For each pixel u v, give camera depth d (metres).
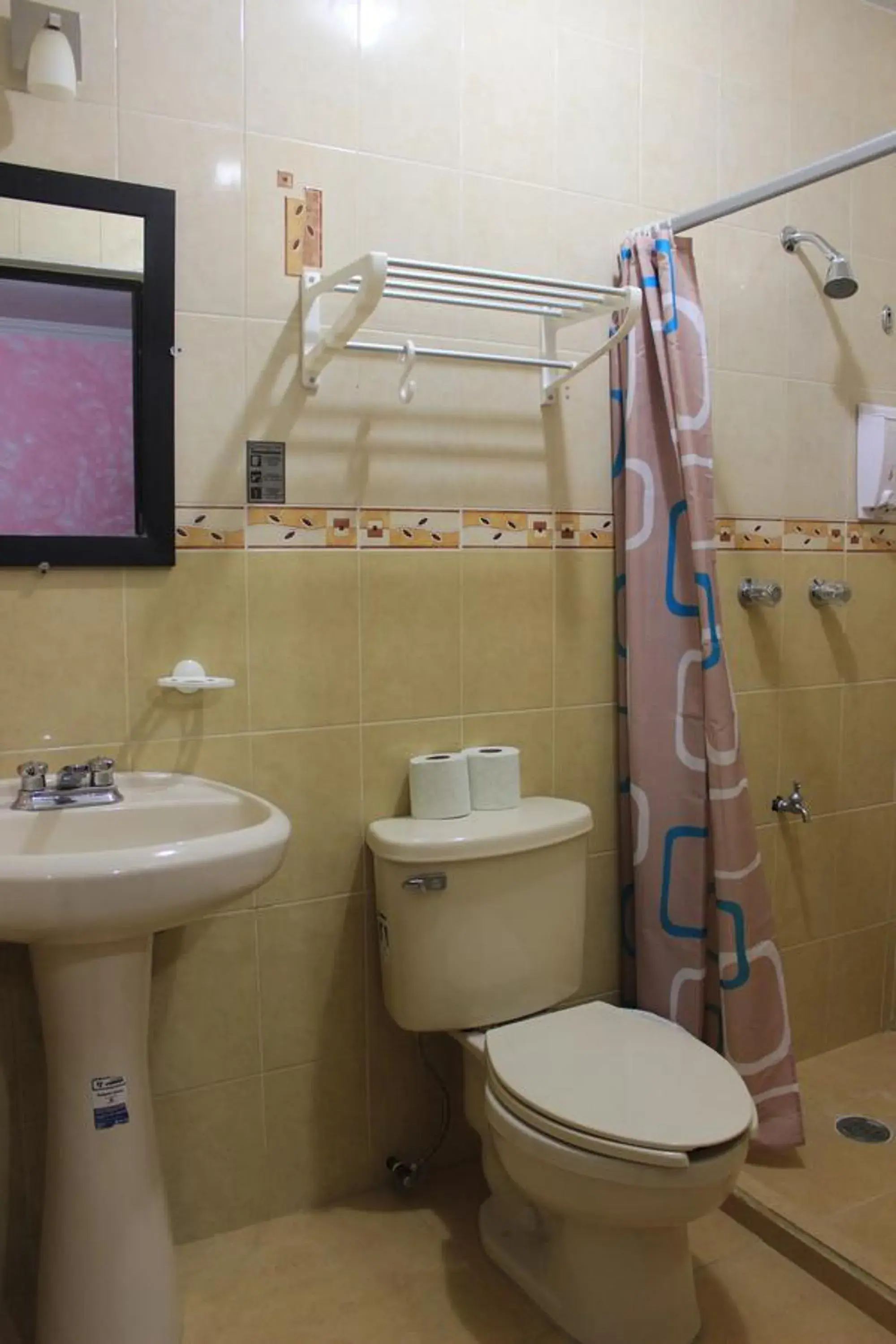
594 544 2.06
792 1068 1.98
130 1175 1.41
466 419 1.90
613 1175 1.33
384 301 1.81
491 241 1.89
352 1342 1.51
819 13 2.29
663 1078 1.48
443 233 1.85
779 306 2.27
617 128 2.02
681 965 1.98
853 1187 1.86
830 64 2.32
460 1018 1.72
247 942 1.76
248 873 1.30
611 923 2.13
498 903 1.73
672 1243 1.49
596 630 2.07
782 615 2.32
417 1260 1.70
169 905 1.24
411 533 1.86
